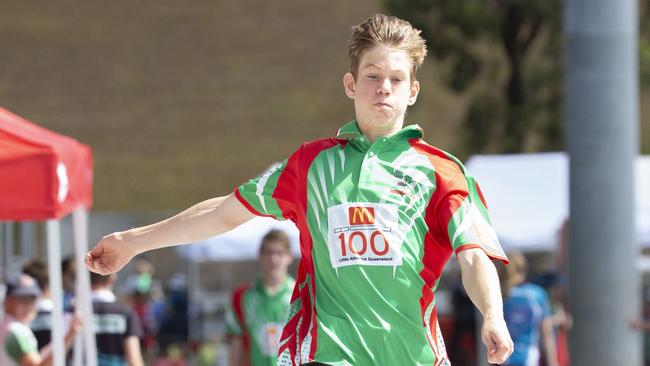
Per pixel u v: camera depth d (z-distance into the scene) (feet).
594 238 86.74
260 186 28.43
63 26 371.35
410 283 26.22
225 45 365.61
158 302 152.56
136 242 29.45
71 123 335.47
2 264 109.81
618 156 86.38
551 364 95.14
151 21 372.38
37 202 49.47
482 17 193.47
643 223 115.03
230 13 374.22
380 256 26.18
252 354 73.77
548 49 200.54
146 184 303.68
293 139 326.85
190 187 301.02
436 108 306.96
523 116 201.26
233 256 118.62
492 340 23.99
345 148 27.53
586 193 86.84
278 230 74.79
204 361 139.85
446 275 139.33
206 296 157.48
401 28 27.61
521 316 92.58
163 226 29.50
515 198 123.13
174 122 336.90
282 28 369.91
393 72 27.12
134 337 70.64
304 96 347.56
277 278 73.97
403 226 26.32
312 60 358.84
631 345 87.04
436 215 26.53
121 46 365.61
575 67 87.10
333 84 351.05
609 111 86.22
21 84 351.25
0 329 66.33
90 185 63.57
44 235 114.21
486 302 24.81
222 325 147.84
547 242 119.34
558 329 114.52
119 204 292.20
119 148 324.19
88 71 356.79
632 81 86.99
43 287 75.10
